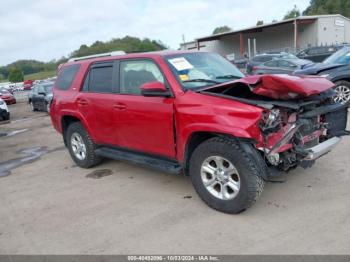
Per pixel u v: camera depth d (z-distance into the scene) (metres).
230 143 3.62
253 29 42.00
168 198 4.43
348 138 6.29
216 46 50.25
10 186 5.52
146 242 3.46
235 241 3.32
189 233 3.54
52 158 7.07
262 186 3.59
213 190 3.95
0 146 8.95
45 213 4.34
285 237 3.30
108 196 4.69
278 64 17.12
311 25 39.41
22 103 26.20
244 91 3.99
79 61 6.01
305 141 3.85
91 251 3.39
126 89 4.81
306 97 3.75
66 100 5.90
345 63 8.53
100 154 5.51
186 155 4.06
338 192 4.13
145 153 4.72
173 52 4.68
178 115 3.98
